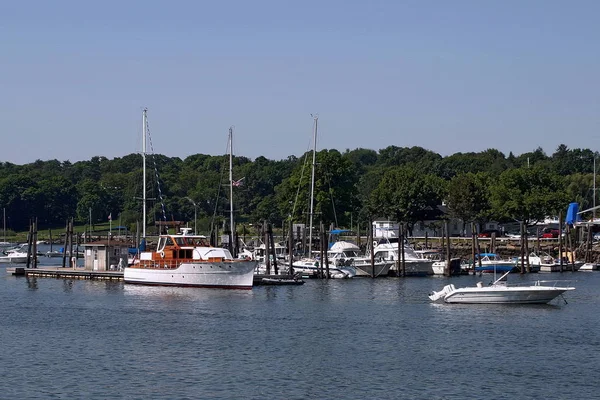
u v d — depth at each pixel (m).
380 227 193.00
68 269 151.38
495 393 62.94
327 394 62.47
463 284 135.62
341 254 160.00
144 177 151.62
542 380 66.75
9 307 107.25
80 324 92.56
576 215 178.50
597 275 158.88
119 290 124.44
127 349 78.25
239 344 80.44
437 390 63.59
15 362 72.75
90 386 64.62
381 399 61.22
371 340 82.38
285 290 124.38
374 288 128.62
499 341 81.94
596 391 63.59
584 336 84.62
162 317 97.19
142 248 146.62
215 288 123.81
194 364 71.81
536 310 101.75
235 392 62.91
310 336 84.56
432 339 82.88
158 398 61.34
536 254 182.12
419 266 154.50
